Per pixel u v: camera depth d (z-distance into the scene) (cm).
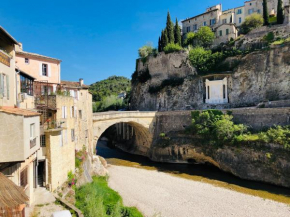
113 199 2544
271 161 3195
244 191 2955
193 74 6194
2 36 1520
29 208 1656
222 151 3856
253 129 3925
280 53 4934
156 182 3378
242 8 7619
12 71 1603
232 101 5456
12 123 1242
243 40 5897
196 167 4250
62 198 1942
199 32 7106
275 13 7131
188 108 5953
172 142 4734
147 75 7100
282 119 3653
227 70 5691
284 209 2402
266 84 5050
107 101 9788
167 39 7238
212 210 2438
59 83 3291
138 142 5803
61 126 2195
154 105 6650
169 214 2367
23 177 1627
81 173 2650
